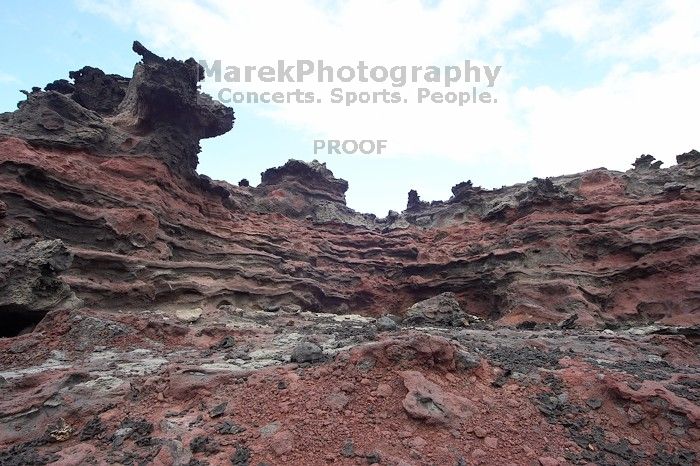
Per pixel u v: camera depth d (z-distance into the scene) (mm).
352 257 42312
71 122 25188
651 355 15500
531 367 12242
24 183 20703
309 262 38094
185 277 25266
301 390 9922
